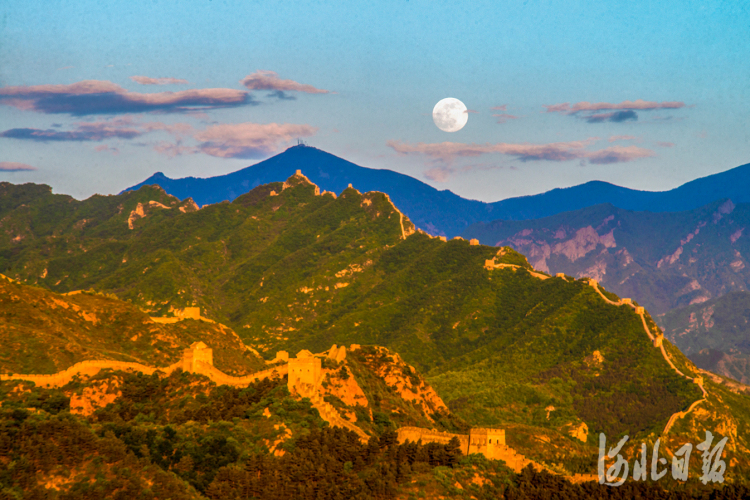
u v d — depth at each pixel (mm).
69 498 169250
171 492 176625
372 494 180000
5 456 173750
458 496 181750
